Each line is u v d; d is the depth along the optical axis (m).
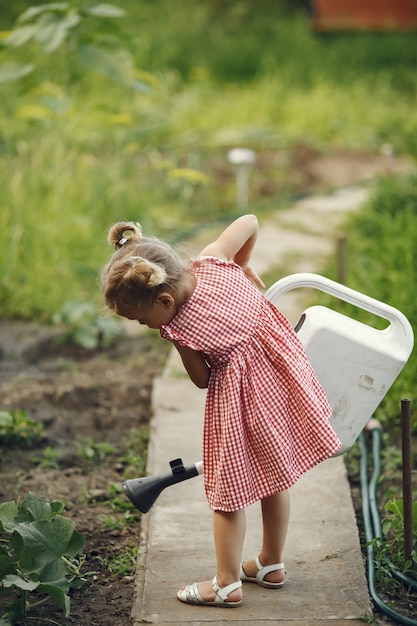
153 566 3.55
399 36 17.17
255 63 15.73
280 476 3.17
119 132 9.63
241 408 3.19
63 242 7.49
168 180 10.05
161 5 17.91
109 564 3.69
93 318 6.28
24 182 8.13
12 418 4.84
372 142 12.47
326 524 3.84
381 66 16.08
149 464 4.39
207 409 3.24
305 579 3.47
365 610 3.26
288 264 7.55
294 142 12.18
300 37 17.06
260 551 3.65
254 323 3.21
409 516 3.47
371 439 4.76
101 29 7.16
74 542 3.35
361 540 3.83
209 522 3.87
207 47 16.39
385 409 4.96
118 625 3.29
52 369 5.82
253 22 18.00
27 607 3.31
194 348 3.15
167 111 12.33
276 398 3.19
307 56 16.09
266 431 3.16
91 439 4.84
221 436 3.19
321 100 13.77
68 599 3.14
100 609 3.40
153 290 3.06
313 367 3.35
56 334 6.35
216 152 11.66
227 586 3.26
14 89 11.51
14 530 3.24
